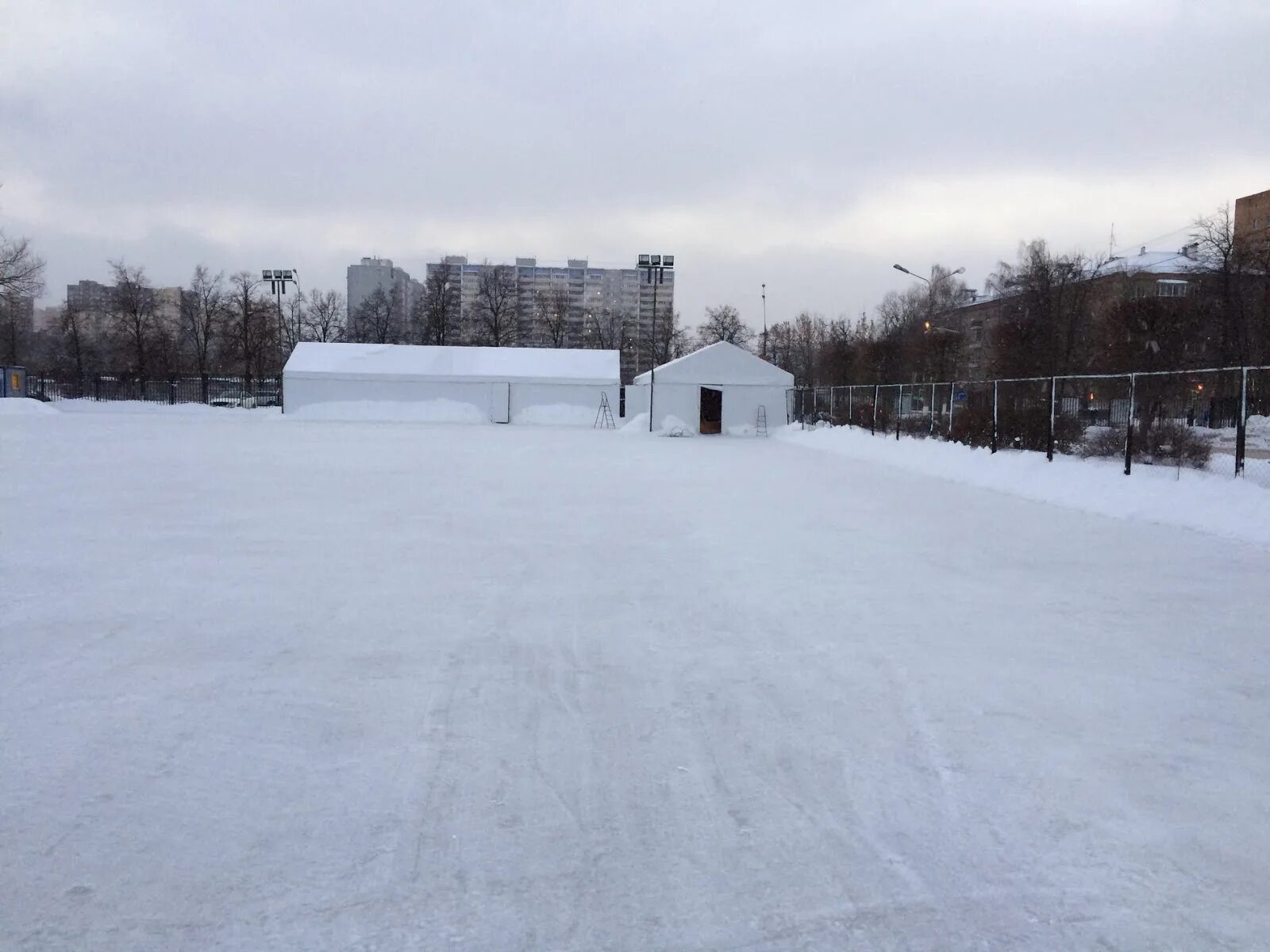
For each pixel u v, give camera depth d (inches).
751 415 1381.6
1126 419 730.2
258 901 106.0
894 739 157.9
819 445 1047.0
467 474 637.3
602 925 102.5
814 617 243.0
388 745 153.0
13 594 259.6
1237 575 305.6
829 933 101.6
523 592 270.7
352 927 101.3
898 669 197.8
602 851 118.9
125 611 241.8
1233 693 184.2
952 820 128.6
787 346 2945.4
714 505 485.7
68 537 356.5
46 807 129.0
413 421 1598.2
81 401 2065.7
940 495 549.0
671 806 132.1
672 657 205.6
